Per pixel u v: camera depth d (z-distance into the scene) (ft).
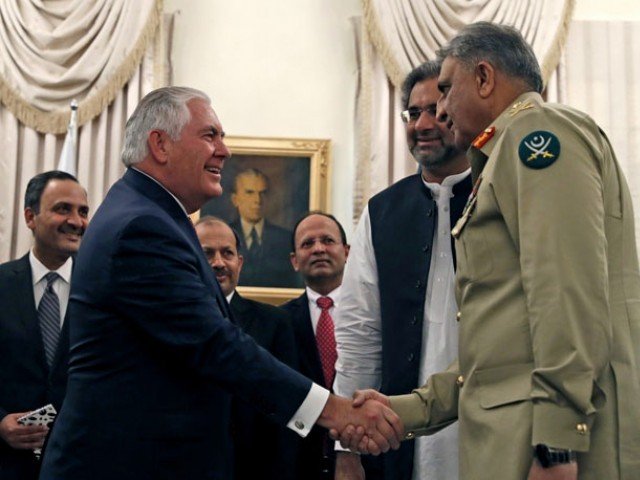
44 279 14.44
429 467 10.73
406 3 23.22
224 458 9.17
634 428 7.70
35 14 22.90
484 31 8.95
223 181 23.27
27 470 12.91
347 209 23.45
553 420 7.33
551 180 7.75
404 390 10.84
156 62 23.18
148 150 9.71
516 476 7.66
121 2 23.20
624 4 24.30
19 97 22.48
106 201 9.55
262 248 23.04
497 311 8.20
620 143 23.30
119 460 8.63
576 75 23.56
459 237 8.69
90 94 22.72
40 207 14.44
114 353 8.85
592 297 7.51
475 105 8.84
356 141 23.38
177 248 9.05
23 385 13.52
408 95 11.38
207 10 24.13
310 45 24.13
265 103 23.84
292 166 23.43
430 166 11.21
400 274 11.23
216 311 9.00
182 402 8.86
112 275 8.87
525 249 7.71
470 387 8.26
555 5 23.40
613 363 7.82
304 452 14.19
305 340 15.39
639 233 22.76
